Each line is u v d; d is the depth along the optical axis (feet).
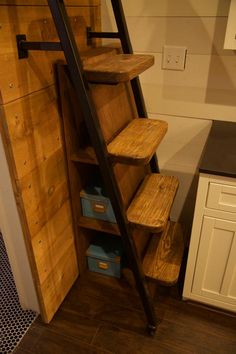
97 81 3.22
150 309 4.56
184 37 4.61
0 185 3.70
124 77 3.12
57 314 5.08
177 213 6.17
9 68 3.05
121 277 5.74
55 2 2.77
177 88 5.01
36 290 4.53
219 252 4.39
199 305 5.22
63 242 4.91
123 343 4.65
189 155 5.52
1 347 4.61
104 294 5.44
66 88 4.06
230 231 4.14
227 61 4.56
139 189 4.85
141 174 5.16
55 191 4.38
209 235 4.29
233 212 3.98
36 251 4.17
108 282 5.67
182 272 5.77
